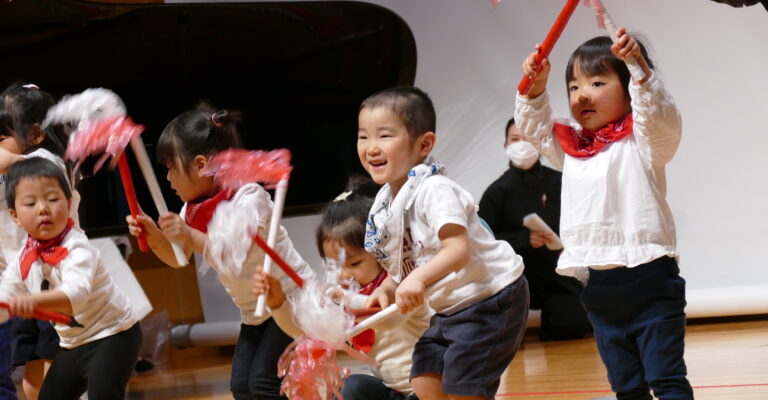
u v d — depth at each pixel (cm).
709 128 661
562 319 618
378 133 281
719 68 658
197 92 703
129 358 333
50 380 337
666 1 666
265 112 717
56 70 657
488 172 712
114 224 638
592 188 302
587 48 308
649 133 288
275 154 251
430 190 272
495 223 636
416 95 286
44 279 326
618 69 304
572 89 313
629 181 298
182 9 658
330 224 321
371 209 293
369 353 326
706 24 659
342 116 720
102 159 280
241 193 322
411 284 251
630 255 294
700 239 662
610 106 305
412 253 281
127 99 686
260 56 707
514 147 628
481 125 714
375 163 281
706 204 662
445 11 716
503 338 281
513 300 283
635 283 296
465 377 278
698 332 593
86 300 312
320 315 251
